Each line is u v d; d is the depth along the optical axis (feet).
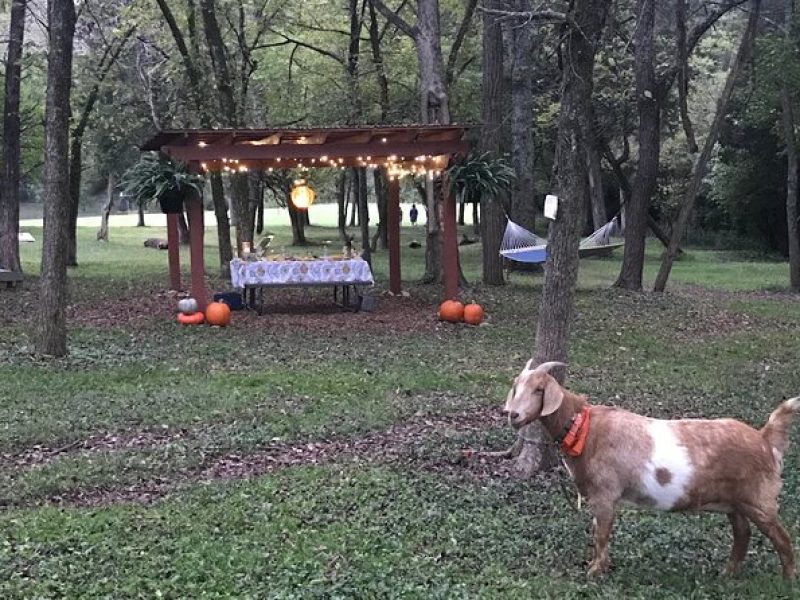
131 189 53.31
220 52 75.10
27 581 17.20
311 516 21.22
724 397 35.29
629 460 16.96
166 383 36.17
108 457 26.22
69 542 19.36
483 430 29.71
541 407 17.25
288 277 56.80
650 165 71.77
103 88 86.58
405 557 18.60
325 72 95.66
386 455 26.91
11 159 71.26
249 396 33.99
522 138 81.76
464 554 18.93
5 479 24.27
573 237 24.59
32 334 46.32
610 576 17.62
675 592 16.90
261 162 58.44
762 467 16.76
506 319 55.11
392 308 59.36
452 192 55.83
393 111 89.40
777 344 48.70
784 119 78.18
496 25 71.10
